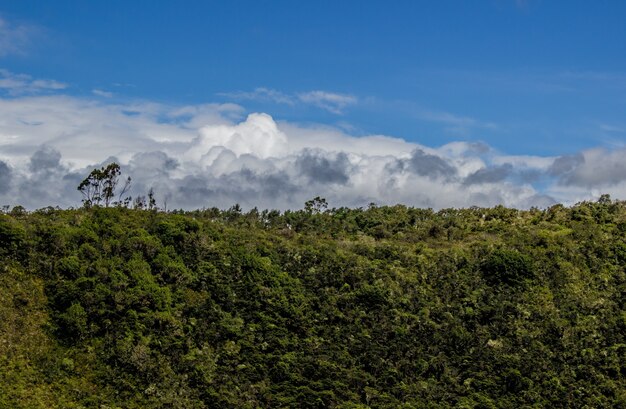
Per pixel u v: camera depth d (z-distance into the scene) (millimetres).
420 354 70000
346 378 66750
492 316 75188
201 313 72000
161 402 62969
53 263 73375
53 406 60562
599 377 68500
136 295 70812
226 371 66625
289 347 69688
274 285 76500
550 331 73562
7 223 75062
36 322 68125
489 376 67812
